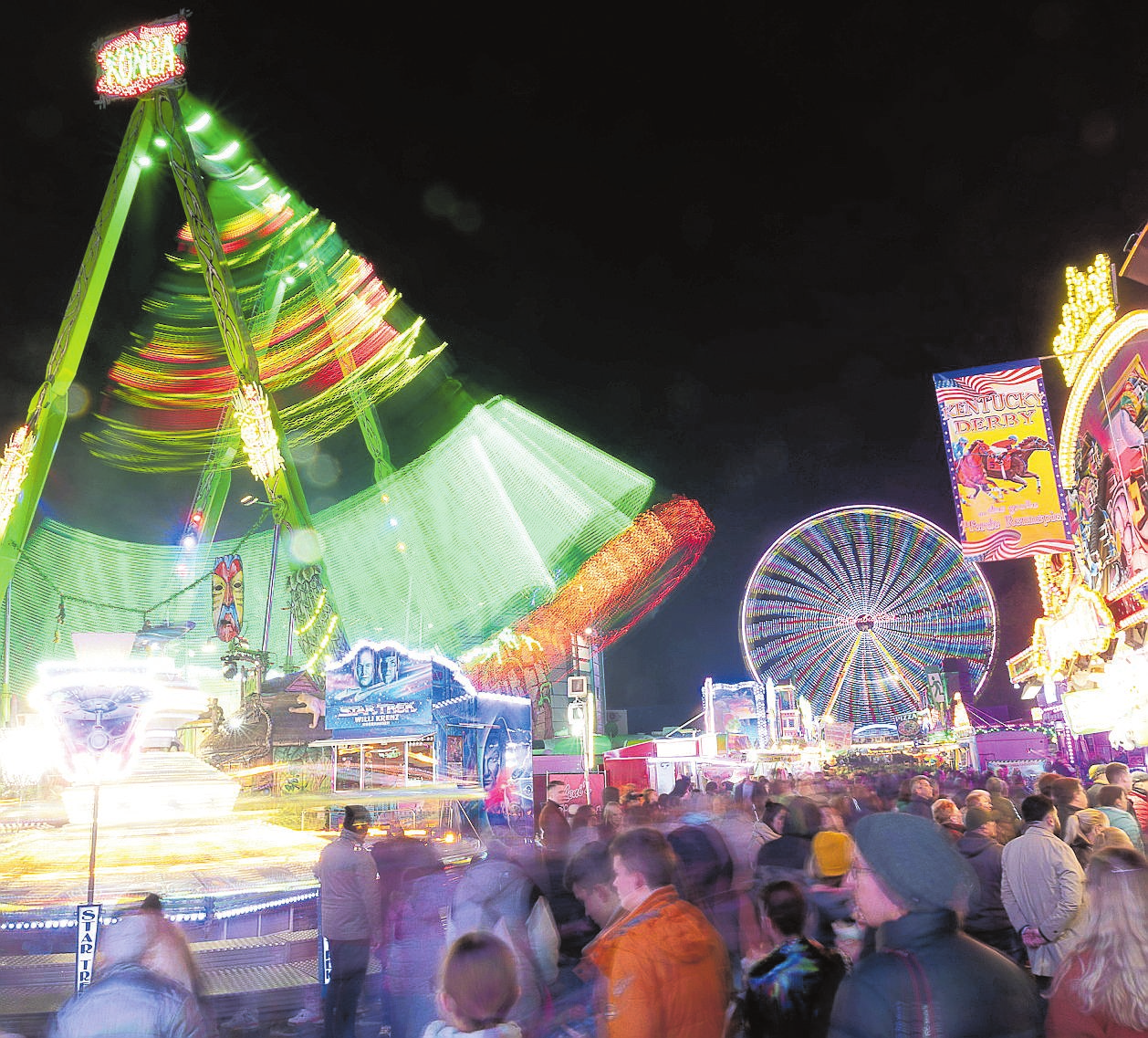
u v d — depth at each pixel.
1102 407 21.17
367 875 8.66
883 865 3.07
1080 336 22.53
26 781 17.12
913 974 2.89
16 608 36.44
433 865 9.01
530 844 9.63
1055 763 28.69
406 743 17.89
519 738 21.98
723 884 6.67
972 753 39.62
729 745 39.25
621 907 3.95
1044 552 18.58
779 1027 3.76
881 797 14.72
